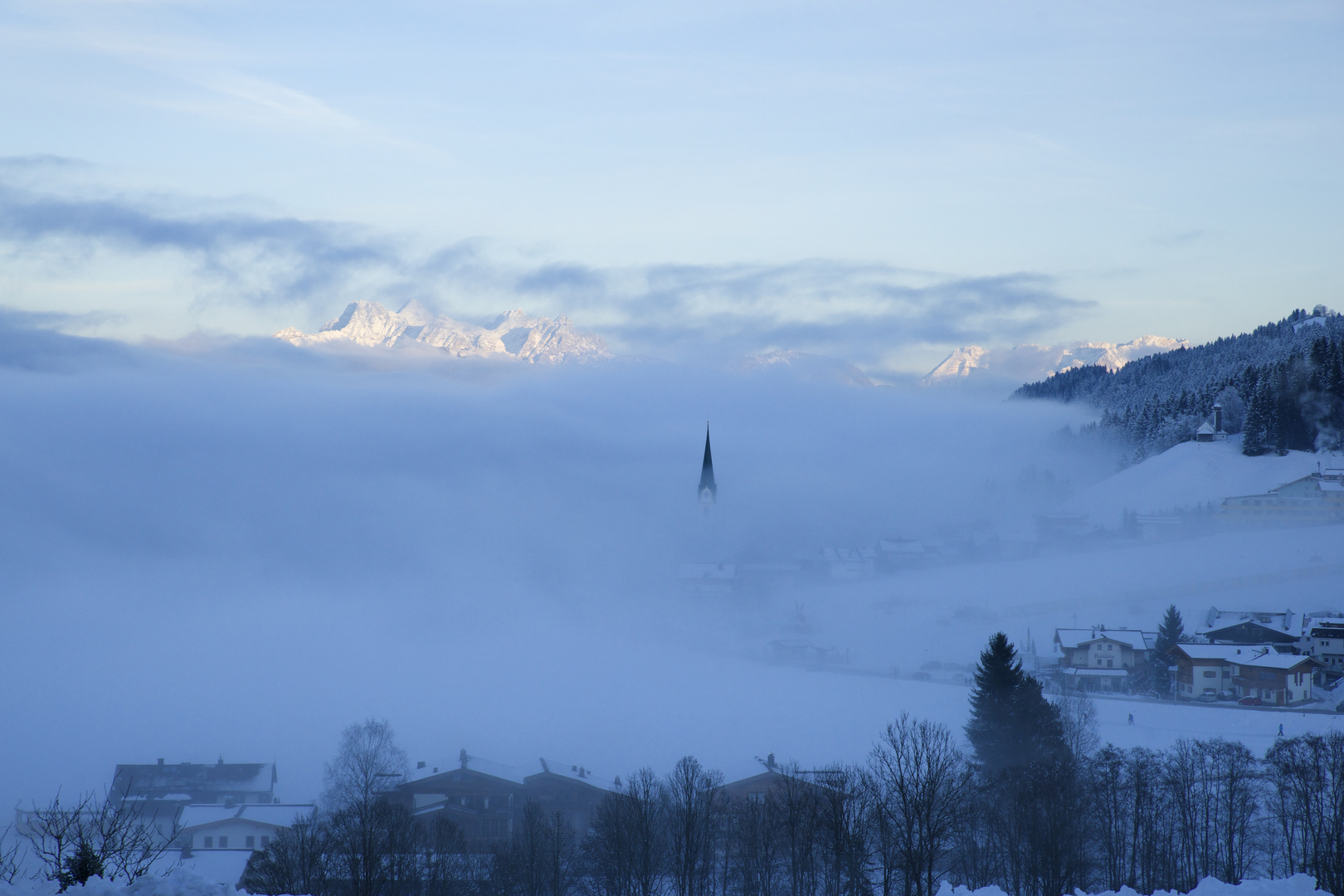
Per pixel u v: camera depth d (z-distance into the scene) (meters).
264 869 62.34
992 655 79.12
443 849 67.50
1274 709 127.38
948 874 63.19
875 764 88.56
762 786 87.44
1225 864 64.19
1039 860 58.66
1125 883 62.47
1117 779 70.19
